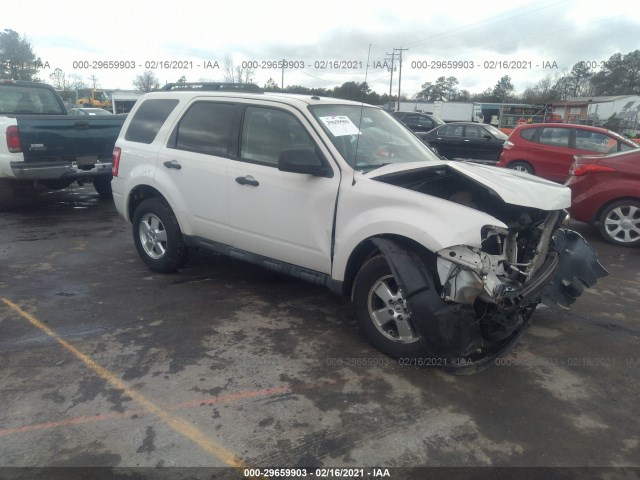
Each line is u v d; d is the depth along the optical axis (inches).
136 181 204.5
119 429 111.7
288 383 131.3
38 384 128.3
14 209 340.5
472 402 125.3
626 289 206.1
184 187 190.2
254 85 200.4
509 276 141.4
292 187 157.8
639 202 266.1
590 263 164.6
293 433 112.0
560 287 160.1
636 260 248.2
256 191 167.0
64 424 113.0
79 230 284.2
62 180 317.1
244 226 173.9
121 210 220.1
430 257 133.0
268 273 213.9
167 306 178.1
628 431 115.8
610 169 271.9
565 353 151.6
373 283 143.8
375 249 146.2
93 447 106.0
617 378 138.2
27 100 359.6
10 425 112.3
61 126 302.8
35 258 230.4
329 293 193.2
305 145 158.9
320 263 156.2
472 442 110.7
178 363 139.7
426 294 125.5
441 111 1624.0
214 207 181.8
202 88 210.5
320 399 124.7
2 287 193.5
